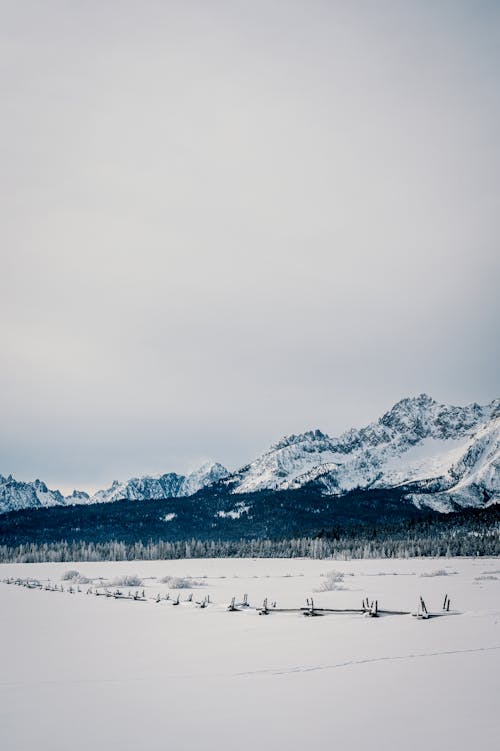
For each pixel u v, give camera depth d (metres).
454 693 9.97
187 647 16.89
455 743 7.56
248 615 25.47
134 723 9.17
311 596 36.44
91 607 31.61
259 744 7.88
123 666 14.27
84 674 13.43
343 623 20.86
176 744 8.09
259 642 17.14
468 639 15.65
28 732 8.87
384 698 9.87
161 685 11.86
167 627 21.89
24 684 12.50
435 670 11.84
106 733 8.70
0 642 19.12
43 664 14.91
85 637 19.97
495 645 14.54
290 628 20.16
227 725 8.84
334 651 14.77
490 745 7.44
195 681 12.06
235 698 10.44
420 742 7.66
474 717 8.59
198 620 23.95
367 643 15.81
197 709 9.83
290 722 8.83
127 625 22.98
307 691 10.67
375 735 8.02
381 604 29.06
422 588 40.81
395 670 12.04
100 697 11.02
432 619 20.78
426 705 9.32
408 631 17.81
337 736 8.05
